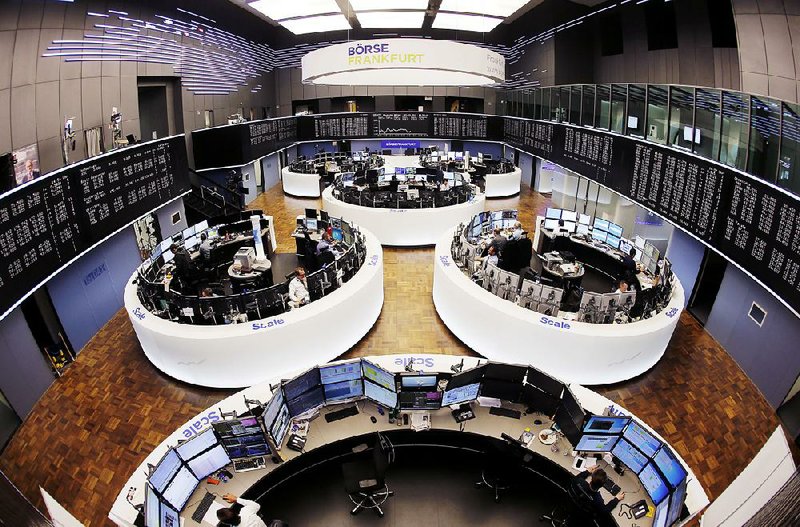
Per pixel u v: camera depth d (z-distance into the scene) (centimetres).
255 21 1980
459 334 930
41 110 845
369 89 2517
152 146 1189
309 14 1609
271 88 2389
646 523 479
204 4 1565
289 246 1437
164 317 860
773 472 520
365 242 1118
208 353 773
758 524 211
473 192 1628
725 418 737
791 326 717
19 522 235
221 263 1247
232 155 1716
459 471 640
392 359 665
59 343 876
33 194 765
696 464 657
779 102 650
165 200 1262
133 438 713
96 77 1034
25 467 659
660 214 1013
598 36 1588
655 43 1302
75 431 723
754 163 730
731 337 875
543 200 1977
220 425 508
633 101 1122
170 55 1402
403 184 1705
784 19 642
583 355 779
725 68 1062
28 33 789
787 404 730
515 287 860
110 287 1055
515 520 584
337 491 611
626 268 1013
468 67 700
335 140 2472
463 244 1047
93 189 941
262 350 786
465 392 599
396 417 604
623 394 792
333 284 929
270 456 556
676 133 956
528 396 604
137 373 856
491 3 1427
